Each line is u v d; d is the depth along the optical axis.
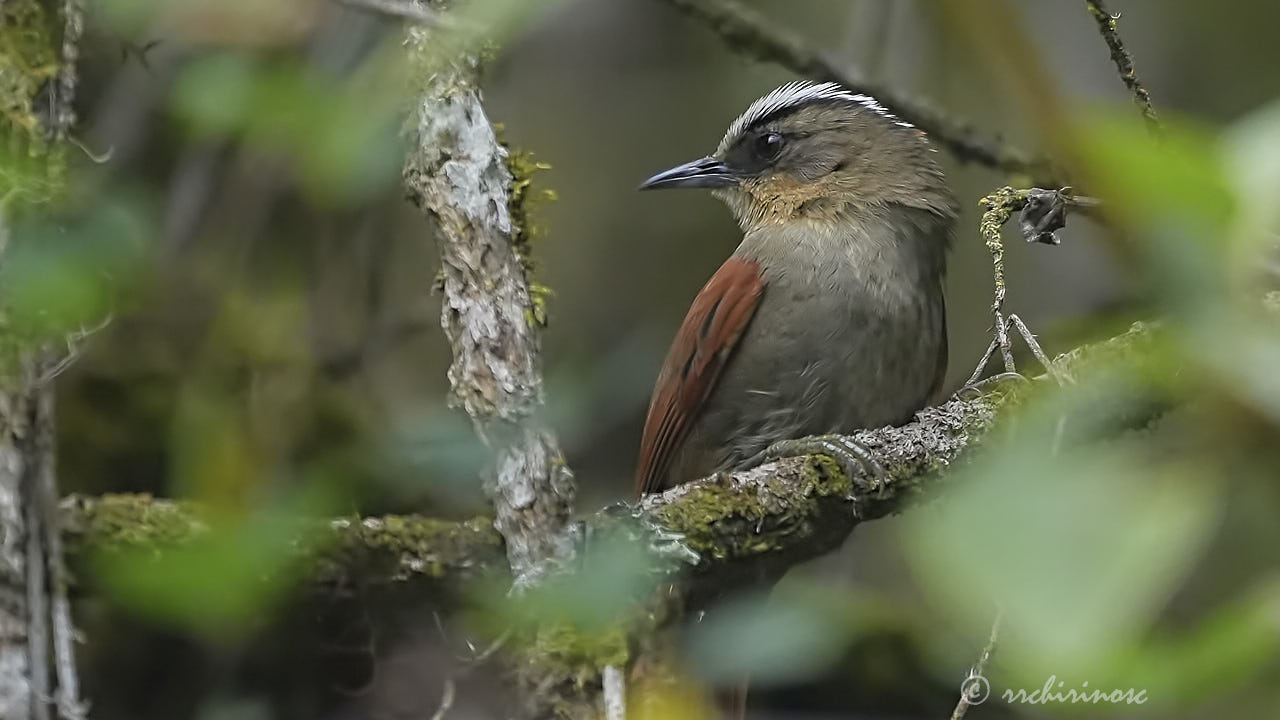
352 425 11.17
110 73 10.97
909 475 7.96
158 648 10.07
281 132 6.79
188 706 10.12
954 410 8.20
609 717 6.46
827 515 7.89
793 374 10.31
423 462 8.45
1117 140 2.93
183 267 11.34
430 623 9.42
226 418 10.23
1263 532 11.00
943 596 2.54
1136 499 2.61
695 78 15.52
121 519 6.77
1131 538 2.51
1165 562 2.48
